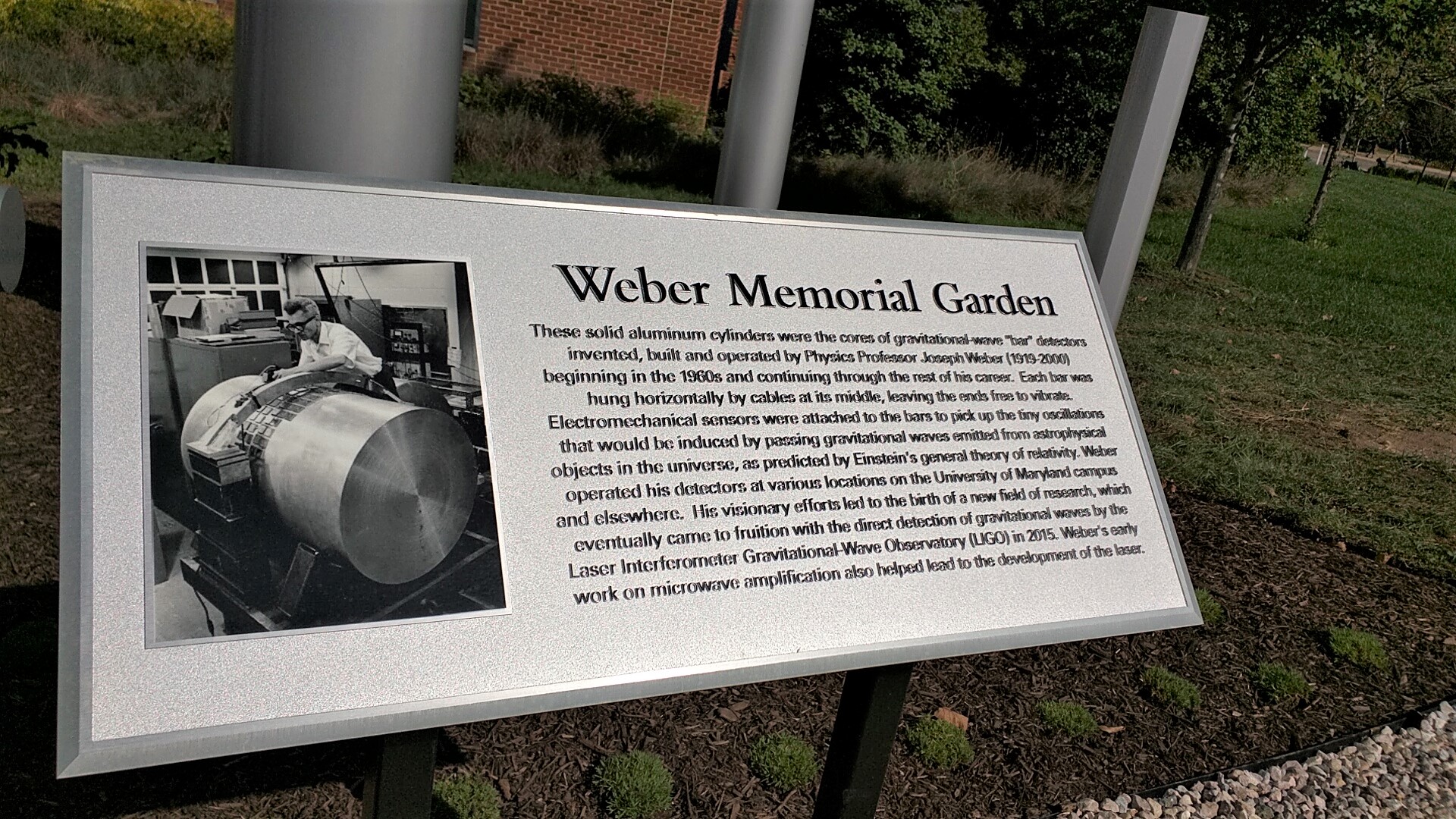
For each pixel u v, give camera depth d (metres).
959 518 2.10
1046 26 14.42
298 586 1.50
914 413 2.13
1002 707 3.44
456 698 1.56
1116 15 12.47
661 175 10.90
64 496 1.37
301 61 2.06
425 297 1.68
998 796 2.98
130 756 1.35
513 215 1.80
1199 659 3.92
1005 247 2.41
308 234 1.61
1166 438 6.31
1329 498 5.69
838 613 1.92
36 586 3.25
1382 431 7.01
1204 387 7.46
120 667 1.36
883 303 2.18
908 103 13.27
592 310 1.83
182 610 1.42
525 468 1.71
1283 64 11.62
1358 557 5.05
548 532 1.70
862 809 2.29
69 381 1.41
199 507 1.45
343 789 2.65
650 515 1.79
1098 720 3.44
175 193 1.53
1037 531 2.19
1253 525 5.25
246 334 1.53
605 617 1.71
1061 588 2.17
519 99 11.16
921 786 2.97
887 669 2.12
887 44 12.65
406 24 2.11
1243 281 10.72
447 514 1.63
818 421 2.01
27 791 2.45
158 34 8.97
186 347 1.48
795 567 1.90
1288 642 4.12
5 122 7.49
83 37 8.66
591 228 1.87
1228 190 14.22
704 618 1.79
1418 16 9.15
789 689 3.35
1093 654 3.86
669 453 1.84
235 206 1.57
